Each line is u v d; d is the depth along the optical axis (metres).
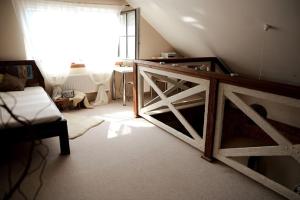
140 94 3.85
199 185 2.16
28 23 3.88
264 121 2.01
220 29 3.50
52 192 2.03
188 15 3.71
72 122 3.66
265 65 3.66
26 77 4.12
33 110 2.71
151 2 4.14
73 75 4.55
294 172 3.17
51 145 2.92
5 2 3.75
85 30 4.45
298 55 2.94
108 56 4.80
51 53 4.20
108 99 4.99
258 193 2.05
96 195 2.01
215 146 2.53
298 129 3.72
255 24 2.89
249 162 3.39
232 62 4.27
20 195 1.98
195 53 5.07
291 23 2.50
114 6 4.58
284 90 1.74
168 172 2.36
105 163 2.51
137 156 2.67
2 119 2.39
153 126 3.58
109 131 3.37
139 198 1.98
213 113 2.42
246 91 2.07
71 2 4.16
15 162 2.50
